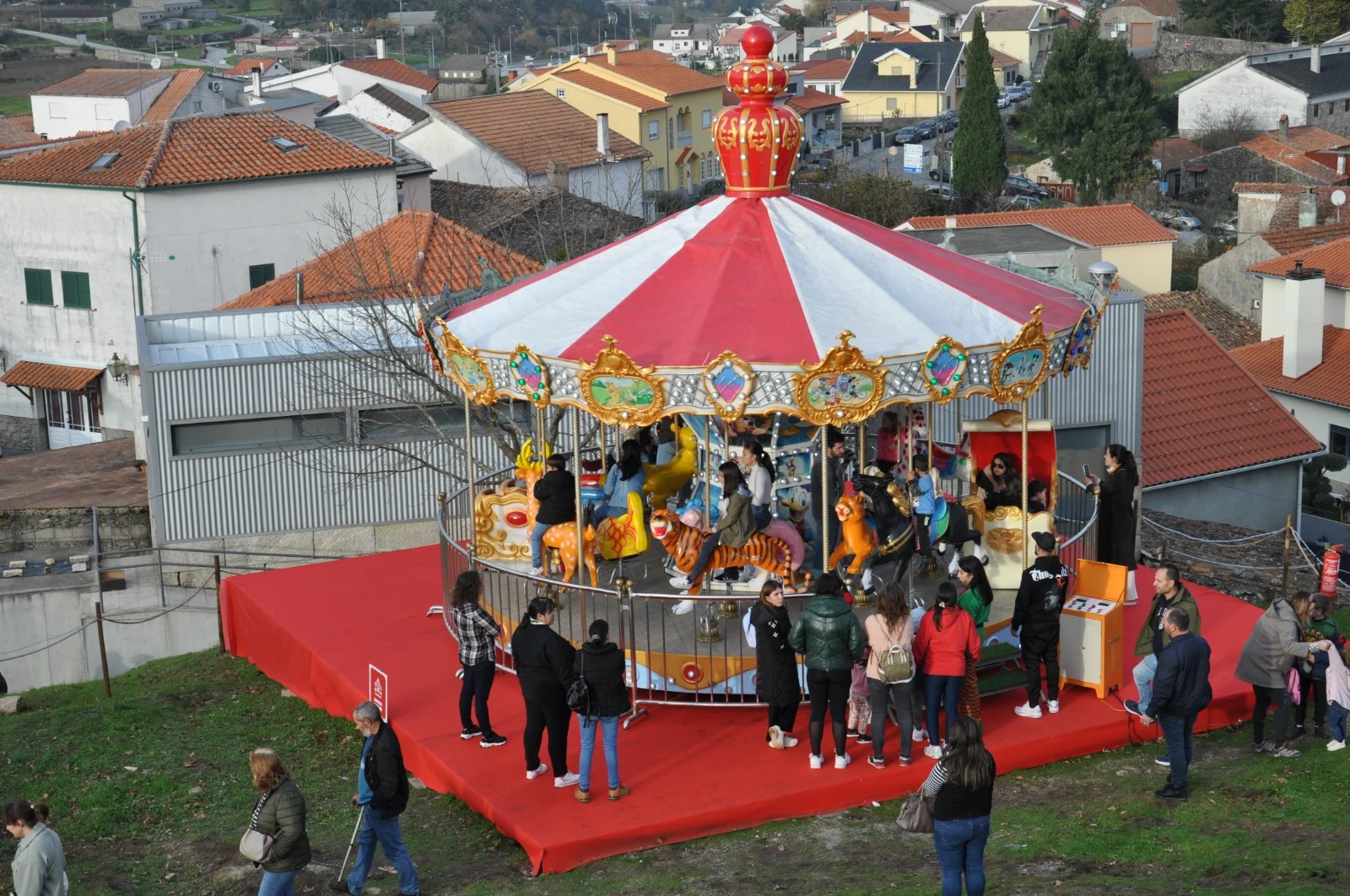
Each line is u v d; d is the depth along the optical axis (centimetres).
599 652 1296
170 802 1499
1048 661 1455
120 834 1435
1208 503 3275
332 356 2762
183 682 1988
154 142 4928
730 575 1591
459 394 2697
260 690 1856
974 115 9112
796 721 1487
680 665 1498
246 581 2031
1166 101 11719
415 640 1764
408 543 2880
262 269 4894
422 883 1257
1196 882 1140
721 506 1588
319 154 4984
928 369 1423
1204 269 5653
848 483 1539
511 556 1725
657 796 1327
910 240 1720
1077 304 1670
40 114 9381
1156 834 1254
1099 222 5881
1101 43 9388
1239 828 1255
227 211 4788
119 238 4753
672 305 1523
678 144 9238
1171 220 8644
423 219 3688
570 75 8969
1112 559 1772
